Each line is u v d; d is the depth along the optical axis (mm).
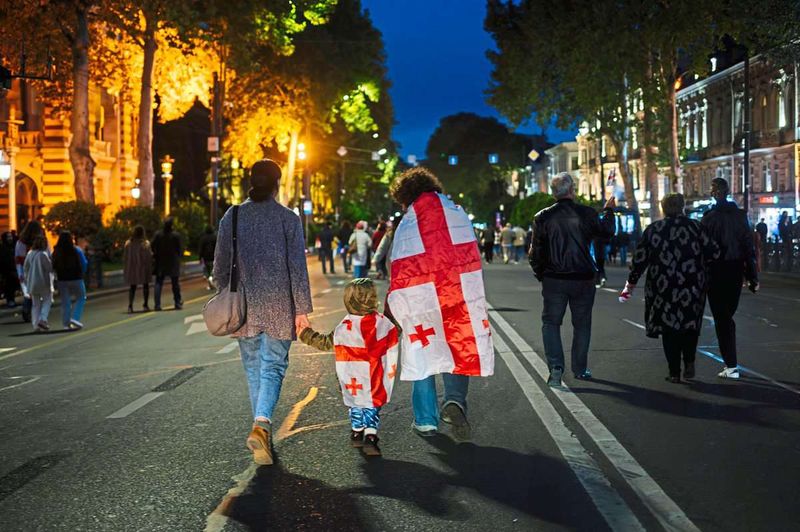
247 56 39062
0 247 22500
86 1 32375
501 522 5141
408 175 6898
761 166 54125
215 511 5438
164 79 43656
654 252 9391
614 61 41000
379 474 6199
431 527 5074
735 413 8086
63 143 45625
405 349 6582
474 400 8805
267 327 6484
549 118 48188
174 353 13281
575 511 5316
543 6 45156
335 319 18281
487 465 6391
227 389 9859
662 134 44188
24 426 8172
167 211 51844
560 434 7312
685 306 9359
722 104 60906
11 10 31656
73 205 30141
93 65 38594
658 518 5172
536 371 10586
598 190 90750
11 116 40906
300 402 8953
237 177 71812
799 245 34281
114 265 36906
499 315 18031
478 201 122375
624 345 12836
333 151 71500
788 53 35594
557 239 9336
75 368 12078
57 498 5766
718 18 38125
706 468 6262
